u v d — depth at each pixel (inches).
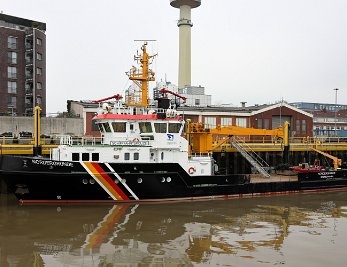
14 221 689.0
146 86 919.7
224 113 1752.0
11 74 1946.4
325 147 1592.0
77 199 813.9
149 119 863.7
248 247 571.5
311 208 860.6
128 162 829.2
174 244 578.6
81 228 650.8
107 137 881.5
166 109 890.7
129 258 517.7
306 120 1939.0
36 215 732.7
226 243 589.0
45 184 781.3
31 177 768.9
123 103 914.1
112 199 830.5
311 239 617.6
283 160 1391.5
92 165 797.9
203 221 719.1
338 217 778.2
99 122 883.4
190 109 1701.5
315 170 1139.3
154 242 585.6
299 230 672.4
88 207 802.8
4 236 602.5
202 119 1717.5
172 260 512.7
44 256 520.4
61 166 781.9
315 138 1743.4
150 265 494.9
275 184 1010.1
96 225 671.1
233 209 830.5
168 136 878.4
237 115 1777.8
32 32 1978.3
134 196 840.9
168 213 772.0
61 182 784.3
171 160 886.4
